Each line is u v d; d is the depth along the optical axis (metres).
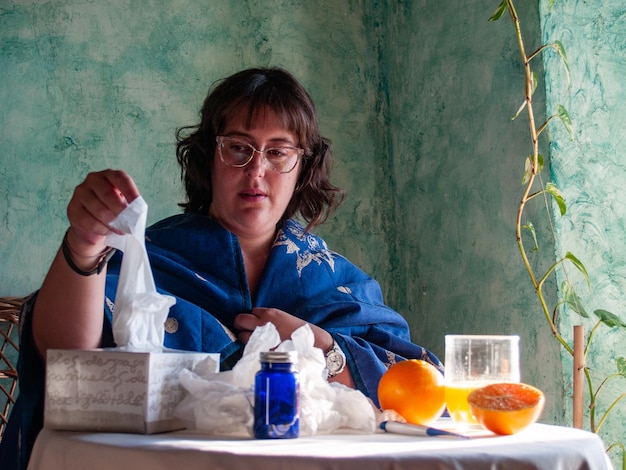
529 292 2.50
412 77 3.18
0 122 2.84
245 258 1.64
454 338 1.09
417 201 3.13
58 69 2.93
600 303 2.33
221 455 0.82
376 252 3.27
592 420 2.13
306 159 1.70
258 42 3.22
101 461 0.87
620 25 2.34
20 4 2.91
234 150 1.54
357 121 3.31
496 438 0.99
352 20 3.37
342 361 1.45
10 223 2.83
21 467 1.14
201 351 1.38
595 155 2.36
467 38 2.86
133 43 3.04
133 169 3.00
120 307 1.12
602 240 2.34
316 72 3.28
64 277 1.12
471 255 2.80
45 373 1.06
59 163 2.91
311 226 1.76
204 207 1.70
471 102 2.83
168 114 3.06
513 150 2.60
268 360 0.95
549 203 2.41
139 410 0.96
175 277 1.52
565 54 2.24
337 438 0.97
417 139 3.14
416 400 1.09
